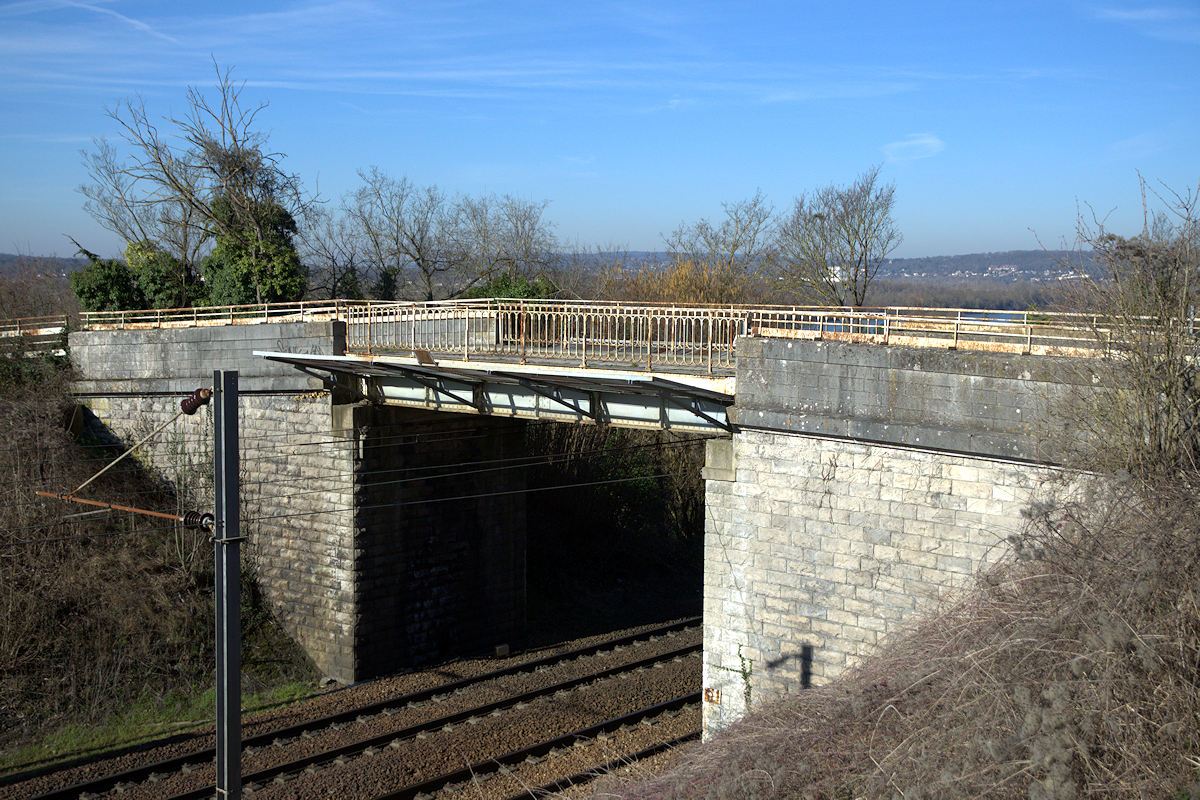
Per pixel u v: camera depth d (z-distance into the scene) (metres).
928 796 8.62
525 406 17.69
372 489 20.59
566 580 27.81
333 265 43.31
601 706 18.14
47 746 16.38
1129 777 8.30
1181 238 11.74
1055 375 11.81
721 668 15.23
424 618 21.92
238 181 35.00
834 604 13.99
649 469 32.56
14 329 28.28
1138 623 9.26
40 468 22.69
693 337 16.62
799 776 9.65
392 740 16.47
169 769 15.38
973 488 12.64
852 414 13.50
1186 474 10.83
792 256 36.62
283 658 21.09
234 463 9.86
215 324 23.70
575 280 46.72
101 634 19.50
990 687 9.34
